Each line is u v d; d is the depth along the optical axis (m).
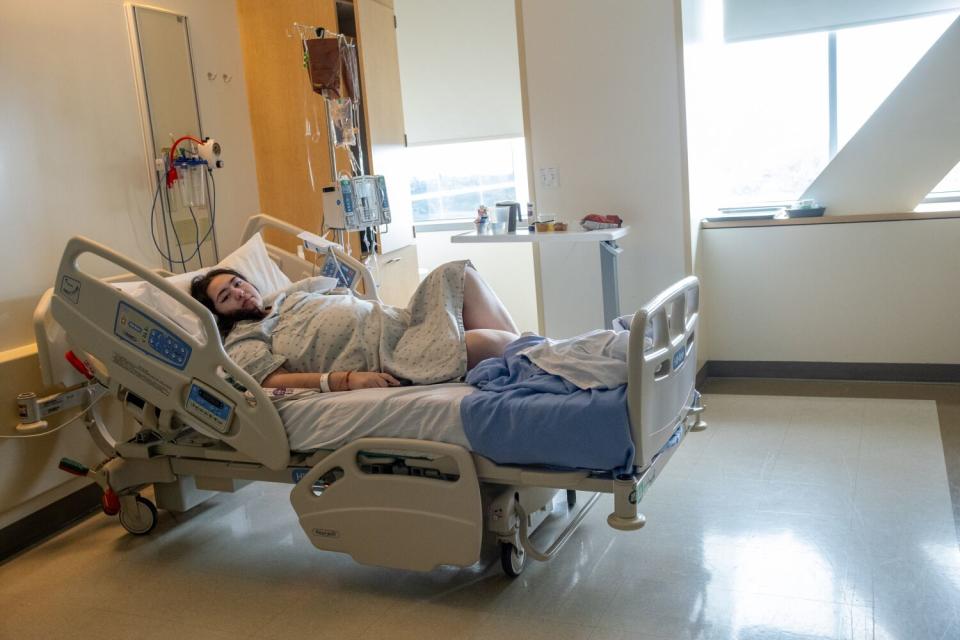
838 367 3.84
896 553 2.24
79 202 3.05
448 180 5.75
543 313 3.99
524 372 2.23
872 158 3.71
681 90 3.51
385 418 2.21
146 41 3.32
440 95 5.45
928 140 3.60
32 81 2.88
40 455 2.80
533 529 2.49
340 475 2.39
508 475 2.11
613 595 2.16
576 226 3.74
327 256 3.25
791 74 4.20
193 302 2.30
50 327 2.64
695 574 2.23
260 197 4.04
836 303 3.79
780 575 2.18
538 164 3.83
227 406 2.37
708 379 4.06
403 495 2.19
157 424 2.59
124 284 2.79
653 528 2.52
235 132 3.86
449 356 2.46
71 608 2.35
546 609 2.12
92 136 3.11
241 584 2.42
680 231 3.65
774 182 4.37
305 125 3.88
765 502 2.64
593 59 3.64
